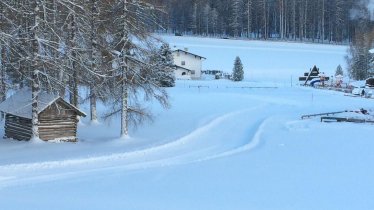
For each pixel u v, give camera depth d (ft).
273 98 202.80
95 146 91.97
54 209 47.80
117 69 98.37
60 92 100.58
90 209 48.14
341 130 119.75
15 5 88.79
